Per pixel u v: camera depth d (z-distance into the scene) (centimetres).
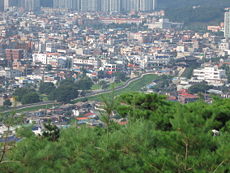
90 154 5469
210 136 5678
